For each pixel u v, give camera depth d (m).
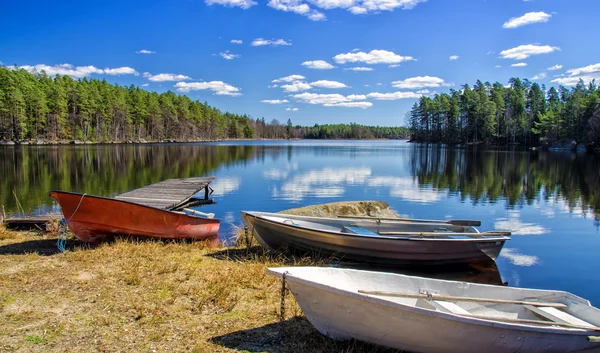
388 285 5.00
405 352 4.35
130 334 4.45
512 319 4.25
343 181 23.19
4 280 5.95
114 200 8.18
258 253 8.41
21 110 67.38
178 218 8.97
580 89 83.50
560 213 14.44
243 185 21.28
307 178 24.48
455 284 5.08
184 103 108.56
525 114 80.69
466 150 64.69
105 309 5.06
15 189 18.25
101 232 8.48
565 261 8.98
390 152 56.78
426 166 33.50
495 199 17.48
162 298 5.50
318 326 4.56
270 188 20.22
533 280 7.85
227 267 7.17
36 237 9.06
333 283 4.84
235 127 140.38
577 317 4.62
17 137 68.12
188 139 105.88
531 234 11.37
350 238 7.76
